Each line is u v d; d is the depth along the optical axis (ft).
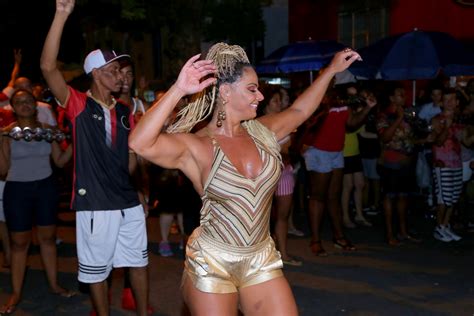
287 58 34.91
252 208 10.69
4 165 18.44
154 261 24.22
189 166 10.76
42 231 19.88
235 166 10.61
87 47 63.82
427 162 29.94
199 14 33.99
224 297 10.79
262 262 10.97
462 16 40.83
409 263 23.40
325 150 24.07
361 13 48.57
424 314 18.12
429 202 30.78
